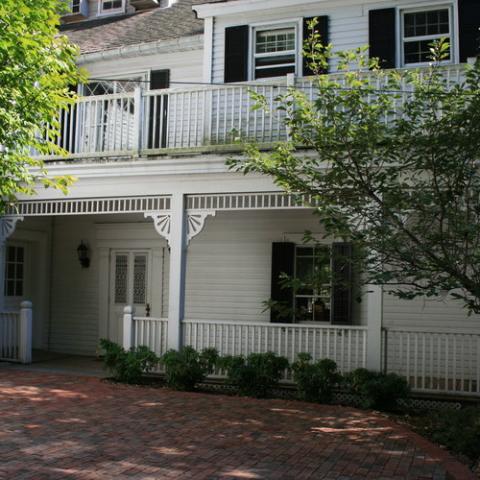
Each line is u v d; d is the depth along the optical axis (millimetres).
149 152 10633
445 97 6520
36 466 5512
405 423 7855
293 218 12086
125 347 10516
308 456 6090
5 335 12008
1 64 8602
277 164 7367
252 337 10109
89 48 14352
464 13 10953
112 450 6105
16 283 14117
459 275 6254
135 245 13617
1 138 8781
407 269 6438
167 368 9719
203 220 10375
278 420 7699
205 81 12625
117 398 8820
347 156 6969
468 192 6434
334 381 8930
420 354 10742
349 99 6789
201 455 6023
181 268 10398
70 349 14094
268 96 10352
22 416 7477
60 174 11148
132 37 14430
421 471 5645
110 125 11266
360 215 6902
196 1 16172
